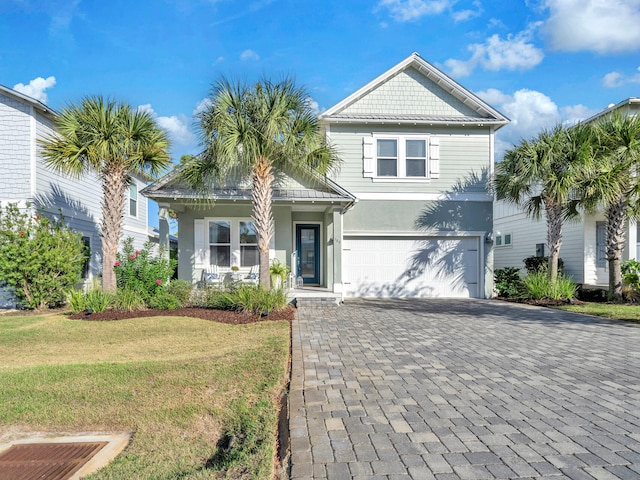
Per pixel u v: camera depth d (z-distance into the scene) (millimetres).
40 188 12477
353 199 11930
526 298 13289
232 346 6820
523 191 13133
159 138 10969
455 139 14281
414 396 4488
